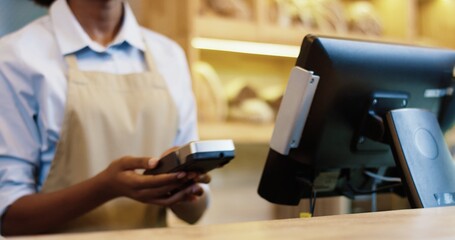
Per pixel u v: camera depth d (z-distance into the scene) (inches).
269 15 95.9
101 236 15.4
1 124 48.3
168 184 39.2
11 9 70.1
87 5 54.6
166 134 54.5
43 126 49.7
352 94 37.0
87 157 49.8
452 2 124.3
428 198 33.8
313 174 39.6
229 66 103.8
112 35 57.1
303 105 35.3
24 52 49.7
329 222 18.8
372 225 17.8
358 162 40.8
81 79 51.1
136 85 53.9
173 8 86.4
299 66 35.8
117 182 41.3
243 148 102.1
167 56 59.7
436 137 36.7
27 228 46.7
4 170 47.9
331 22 103.0
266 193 40.0
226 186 99.4
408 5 112.3
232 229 17.0
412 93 40.2
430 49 40.3
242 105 94.6
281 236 15.4
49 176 49.5
